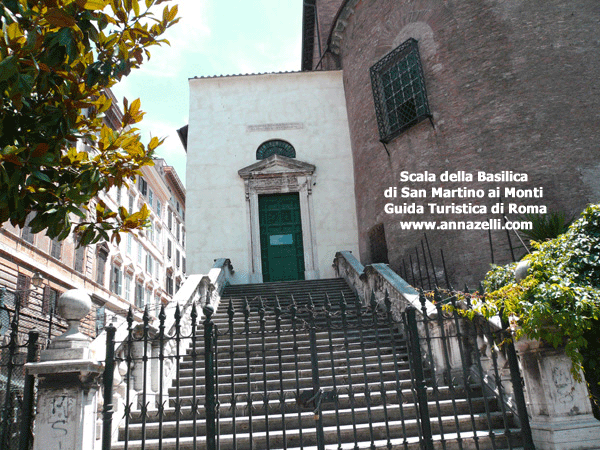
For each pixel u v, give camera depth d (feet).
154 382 23.86
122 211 16.89
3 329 35.76
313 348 17.75
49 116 14.14
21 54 12.33
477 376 23.63
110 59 15.15
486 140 46.47
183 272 167.32
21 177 13.42
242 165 65.31
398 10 56.03
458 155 47.91
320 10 80.38
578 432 16.99
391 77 55.57
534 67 45.91
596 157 43.14
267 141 66.80
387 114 55.67
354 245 62.44
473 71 48.29
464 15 49.73
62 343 16.87
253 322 35.35
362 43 61.00
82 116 16.46
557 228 34.63
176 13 16.76
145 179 124.67
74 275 82.69
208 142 66.13
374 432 20.56
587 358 20.74
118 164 16.79
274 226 64.08
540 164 43.88
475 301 19.33
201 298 37.52
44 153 13.11
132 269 112.88
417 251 48.21
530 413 18.76
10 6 12.75
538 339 17.81
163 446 19.47
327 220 63.36
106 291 95.96
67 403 16.06
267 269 62.54
